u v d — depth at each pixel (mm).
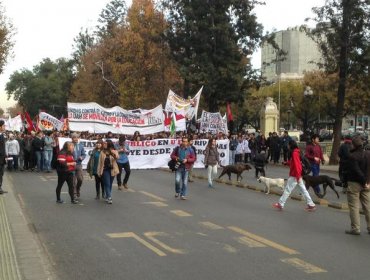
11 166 23375
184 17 42188
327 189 17797
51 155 22969
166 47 49906
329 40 28031
